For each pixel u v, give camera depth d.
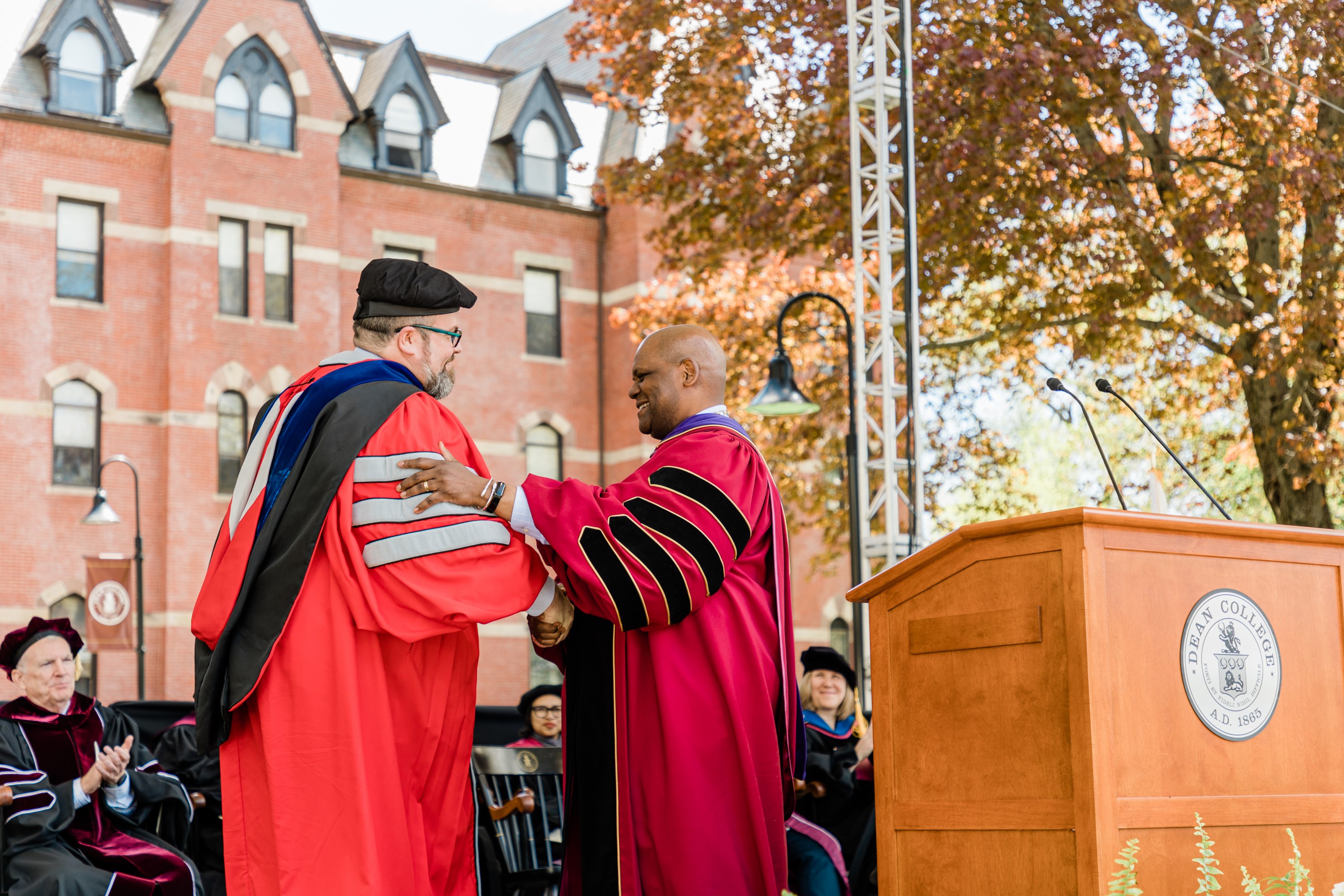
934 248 15.60
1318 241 14.62
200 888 5.95
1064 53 14.95
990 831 2.72
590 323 24.42
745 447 3.43
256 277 21.17
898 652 2.97
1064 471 20.48
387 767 2.94
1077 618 2.56
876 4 11.83
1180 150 16.28
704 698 3.22
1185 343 16.19
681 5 17.83
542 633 3.32
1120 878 2.35
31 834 5.68
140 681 17.98
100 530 19.66
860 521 11.60
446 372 3.38
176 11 21.67
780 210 16.66
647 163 18.34
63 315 19.83
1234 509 18.06
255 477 3.11
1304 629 2.84
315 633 2.94
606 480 24.16
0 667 6.34
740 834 3.19
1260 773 2.71
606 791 3.24
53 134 19.97
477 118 24.72
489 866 5.60
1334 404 14.59
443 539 3.01
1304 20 14.34
